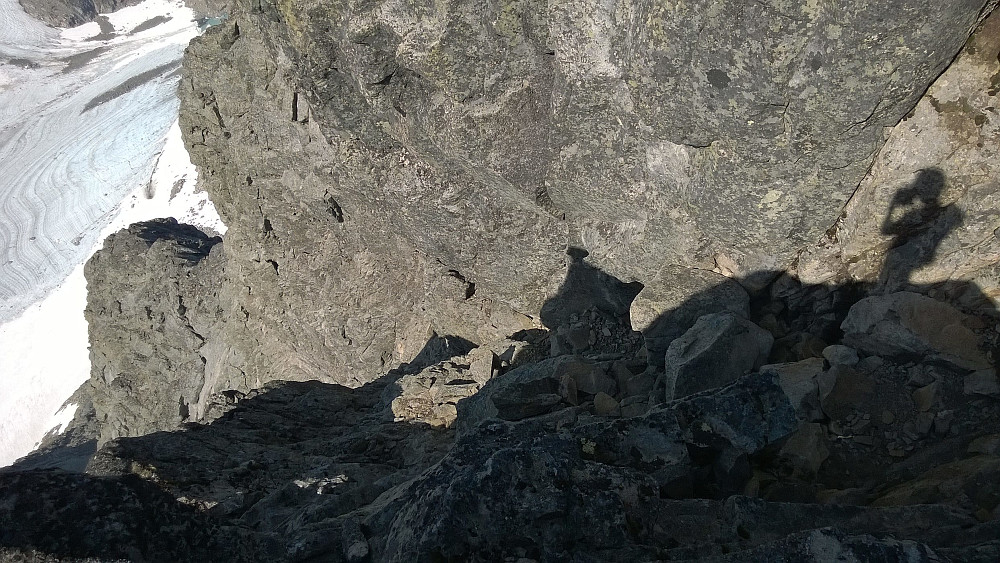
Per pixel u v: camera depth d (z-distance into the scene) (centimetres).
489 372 1269
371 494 716
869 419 723
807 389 749
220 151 2100
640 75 839
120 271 3447
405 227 1426
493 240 1316
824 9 672
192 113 2105
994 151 729
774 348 891
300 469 969
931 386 712
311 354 2145
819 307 904
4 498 459
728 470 623
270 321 2255
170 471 915
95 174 8956
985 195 742
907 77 691
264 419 1466
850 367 757
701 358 808
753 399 653
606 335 1232
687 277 980
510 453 532
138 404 3344
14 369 6975
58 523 461
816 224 856
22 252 8050
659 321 978
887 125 750
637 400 900
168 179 8388
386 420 1233
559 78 991
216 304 2908
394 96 1142
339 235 1816
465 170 1209
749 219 877
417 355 1789
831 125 746
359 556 530
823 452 689
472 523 494
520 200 1209
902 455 688
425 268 1534
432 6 976
